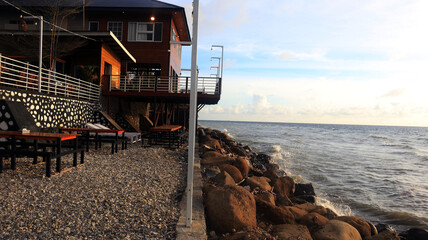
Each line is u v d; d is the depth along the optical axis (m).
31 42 15.61
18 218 3.90
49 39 15.56
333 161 19.16
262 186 7.71
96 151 9.92
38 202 4.54
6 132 6.68
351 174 14.95
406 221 8.25
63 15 18.84
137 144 12.85
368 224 5.82
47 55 15.51
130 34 20.92
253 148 24.12
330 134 61.69
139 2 22.23
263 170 12.72
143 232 3.71
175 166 8.20
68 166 7.15
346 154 23.97
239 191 4.82
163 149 11.45
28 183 5.47
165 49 20.81
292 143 31.75
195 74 3.91
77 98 13.20
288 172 13.91
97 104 15.64
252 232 4.04
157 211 4.49
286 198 7.21
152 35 20.92
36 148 6.80
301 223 5.22
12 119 8.38
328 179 13.30
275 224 5.00
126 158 8.91
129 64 21.86
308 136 48.84
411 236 6.48
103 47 16.59
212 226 4.34
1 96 8.48
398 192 11.59
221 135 25.16
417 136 72.62
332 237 4.52
